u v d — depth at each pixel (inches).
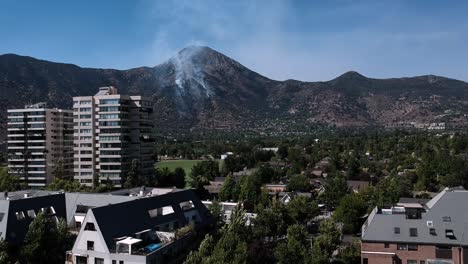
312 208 5477.4
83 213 4271.7
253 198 6722.4
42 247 3378.4
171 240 3784.5
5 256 3046.3
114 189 7539.4
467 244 3435.0
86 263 3499.0
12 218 3752.5
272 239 4611.2
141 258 3341.5
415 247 3533.5
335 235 3806.6
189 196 4800.7
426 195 7150.6
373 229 3673.7
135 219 3878.0
